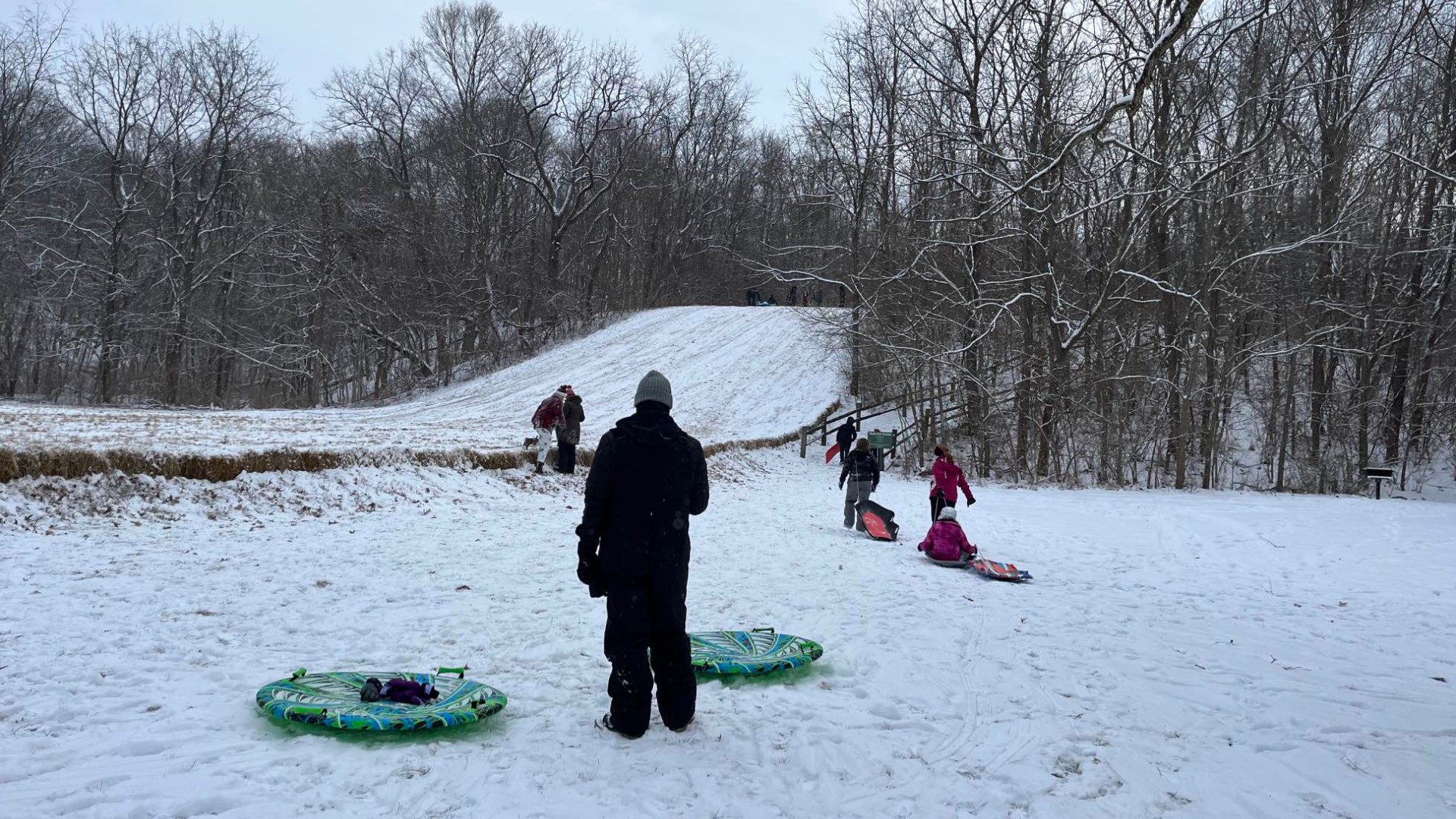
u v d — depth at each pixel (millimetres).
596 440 23031
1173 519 17062
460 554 10711
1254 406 29750
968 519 17047
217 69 42500
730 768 4254
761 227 67250
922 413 29453
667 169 58125
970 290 27484
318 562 9711
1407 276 29609
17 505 10766
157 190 42375
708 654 6051
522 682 5594
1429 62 26766
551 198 50406
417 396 43812
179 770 4027
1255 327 28500
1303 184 26969
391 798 3811
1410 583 10547
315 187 45656
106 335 39469
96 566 8773
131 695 5035
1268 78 23891
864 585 9664
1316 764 4520
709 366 41500
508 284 49375
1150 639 7418
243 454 13531
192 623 6777
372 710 4633
